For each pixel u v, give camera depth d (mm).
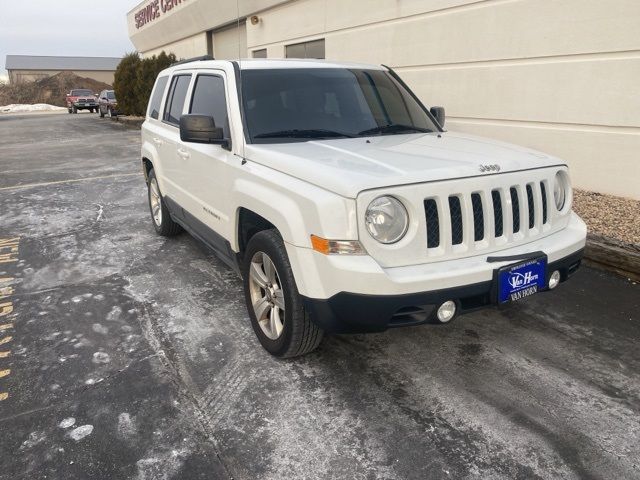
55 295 4301
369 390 2912
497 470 2314
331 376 3053
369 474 2299
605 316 3775
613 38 5680
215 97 4023
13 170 11016
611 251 4488
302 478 2283
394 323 2631
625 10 5523
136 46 28938
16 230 6297
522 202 2979
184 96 4777
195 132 3484
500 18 6863
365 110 3930
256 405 2789
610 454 2406
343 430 2584
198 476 2299
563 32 6145
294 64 4078
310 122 3660
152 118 5738
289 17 11875
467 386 2939
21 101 62344
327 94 3898
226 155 3607
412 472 2309
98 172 10578
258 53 13805
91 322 3801
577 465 2342
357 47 9703
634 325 3637
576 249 3164
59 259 5207
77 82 66750
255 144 3389
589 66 5965
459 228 2779
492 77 7137
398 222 2600
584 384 2949
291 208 2783
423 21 8078
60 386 2988
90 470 2342
